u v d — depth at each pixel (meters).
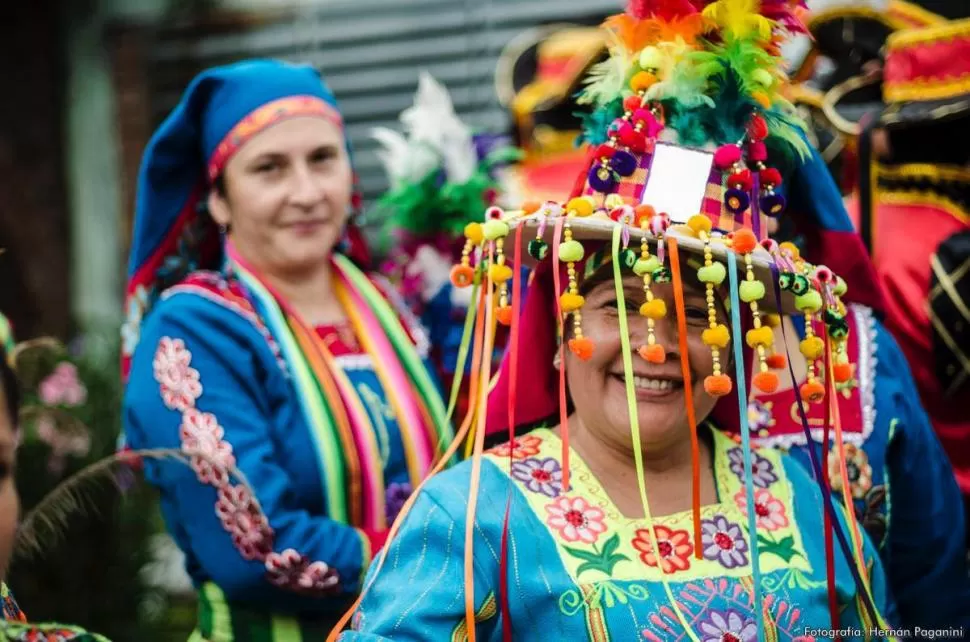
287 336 2.69
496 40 5.42
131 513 4.09
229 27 5.58
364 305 2.89
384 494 2.69
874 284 2.38
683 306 1.83
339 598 2.50
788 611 1.88
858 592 1.96
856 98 3.32
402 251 3.28
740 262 1.83
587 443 1.97
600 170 1.91
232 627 2.57
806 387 1.86
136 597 4.12
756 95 1.95
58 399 3.80
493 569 1.83
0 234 5.32
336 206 2.80
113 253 5.52
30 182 5.42
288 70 2.82
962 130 2.89
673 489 1.97
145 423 2.57
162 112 5.57
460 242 3.23
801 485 2.07
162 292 2.90
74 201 5.53
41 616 3.95
